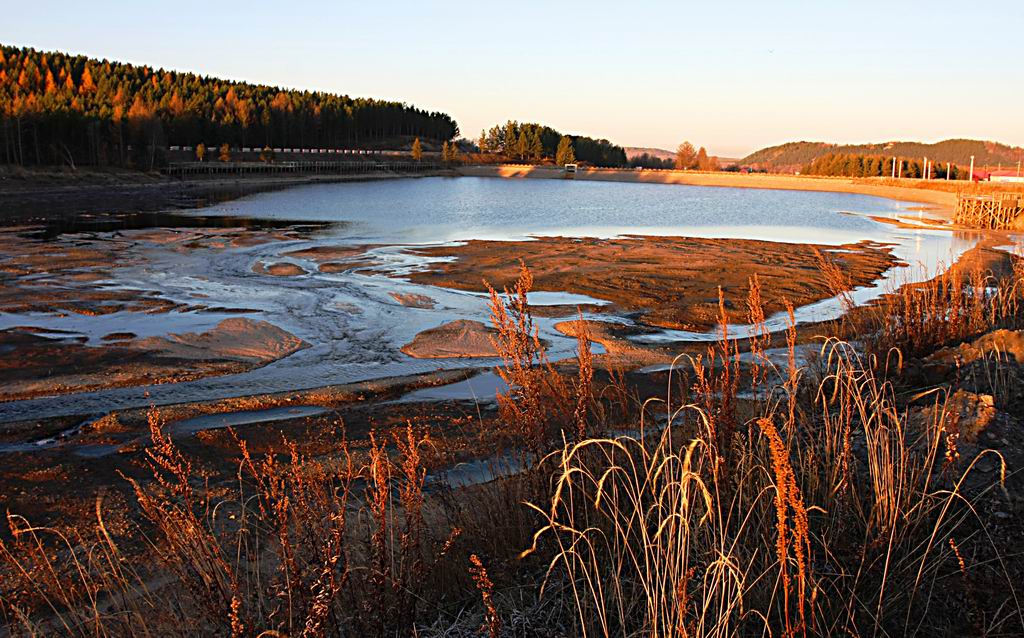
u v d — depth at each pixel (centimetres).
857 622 392
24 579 596
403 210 5166
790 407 577
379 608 408
